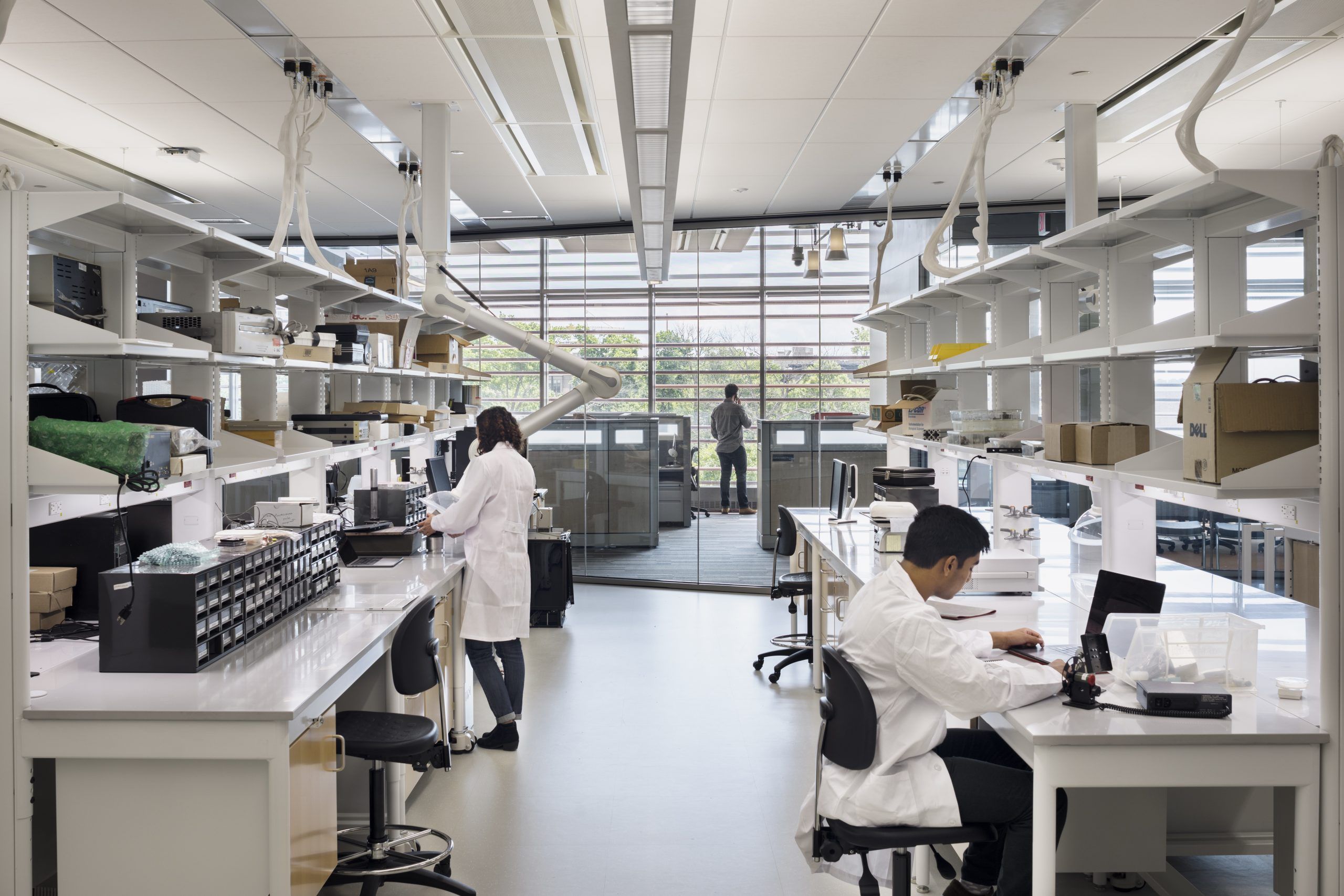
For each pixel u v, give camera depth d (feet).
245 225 22.79
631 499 25.76
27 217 7.53
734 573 24.99
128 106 14.06
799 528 19.16
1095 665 8.38
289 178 12.69
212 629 8.60
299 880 7.73
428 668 10.14
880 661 7.58
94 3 10.53
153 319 10.28
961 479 18.74
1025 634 9.28
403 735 9.27
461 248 25.18
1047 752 7.06
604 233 23.76
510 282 25.27
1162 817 9.05
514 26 11.16
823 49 12.17
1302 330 7.26
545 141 16.02
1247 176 7.07
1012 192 20.18
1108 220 9.18
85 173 17.90
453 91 13.62
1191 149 8.29
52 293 8.46
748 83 13.44
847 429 24.48
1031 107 14.55
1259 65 12.78
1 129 15.17
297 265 12.33
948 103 14.39
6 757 7.41
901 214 22.07
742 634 20.27
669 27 8.30
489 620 13.43
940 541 7.89
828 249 24.09
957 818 7.39
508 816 11.29
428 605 10.05
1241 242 9.08
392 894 9.46
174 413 9.29
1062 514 20.75
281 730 7.34
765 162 17.81
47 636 9.48
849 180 19.21
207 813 7.48
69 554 9.93
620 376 18.11
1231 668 8.14
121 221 8.98
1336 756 7.06
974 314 17.60
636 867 10.03
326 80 13.11
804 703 15.56
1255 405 7.36
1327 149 7.27
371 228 23.08
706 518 25.20
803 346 24.50
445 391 23.13
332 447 13.14
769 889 9.56
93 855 7.54
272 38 11.66
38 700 7.55
